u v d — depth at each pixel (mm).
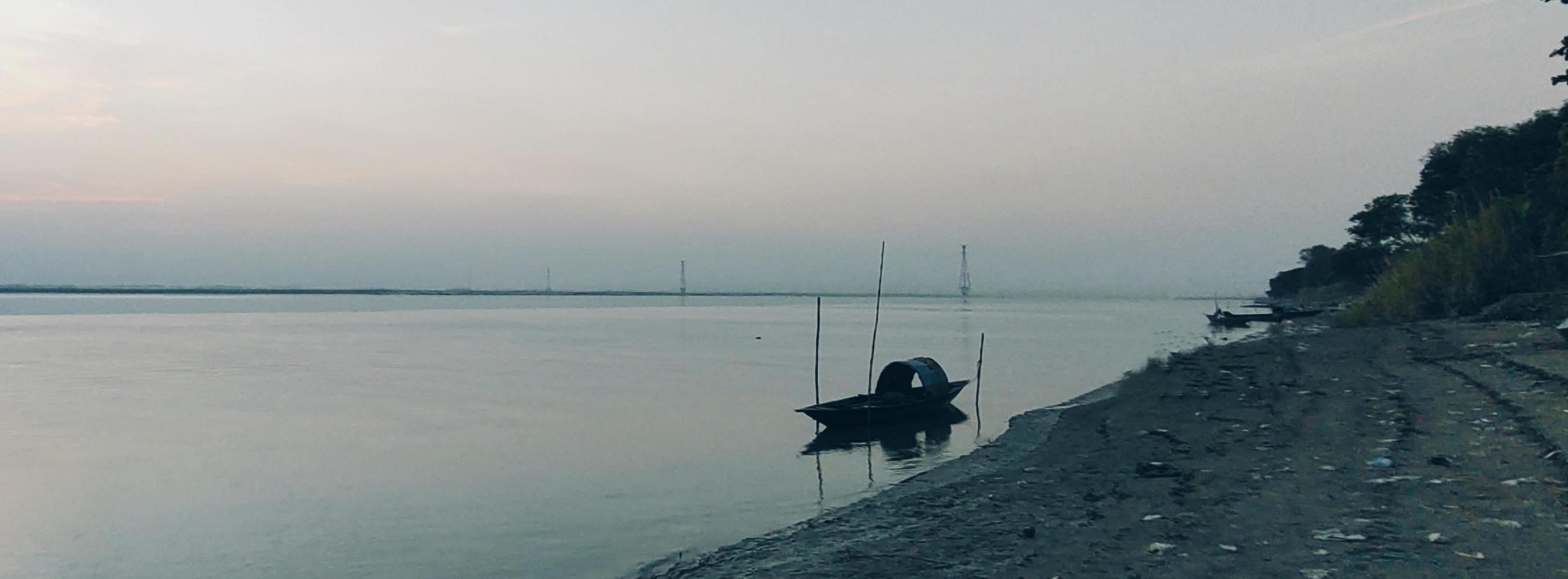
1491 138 63125
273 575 14047
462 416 30641
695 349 66312
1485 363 22516
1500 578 7875
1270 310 109062
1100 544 10586
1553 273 35406
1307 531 10016
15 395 37875
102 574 14383
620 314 175000
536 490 19203
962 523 12641
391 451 24234
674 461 22281
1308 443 15383
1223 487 12758
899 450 23438
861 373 46406
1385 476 12141
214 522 17266
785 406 32812
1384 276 49188
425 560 14406
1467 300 37969
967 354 57500
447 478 20656
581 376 44812
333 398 36219
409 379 43656
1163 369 32469
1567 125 36812
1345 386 22031
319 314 166000
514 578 13273
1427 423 15617
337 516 17422
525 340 79125
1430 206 75500
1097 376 41500
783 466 21438
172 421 30172
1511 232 37844
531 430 27578
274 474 21469
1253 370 28500
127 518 17641
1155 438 17875
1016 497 14039
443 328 107125
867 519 13617
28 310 183500
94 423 29719
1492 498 10391
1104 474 14969
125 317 144875
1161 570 9203
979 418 28484
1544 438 12875
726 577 11172
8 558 15242
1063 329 96062
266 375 46188
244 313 171375
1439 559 8531
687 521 16094
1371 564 8602
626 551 14312
